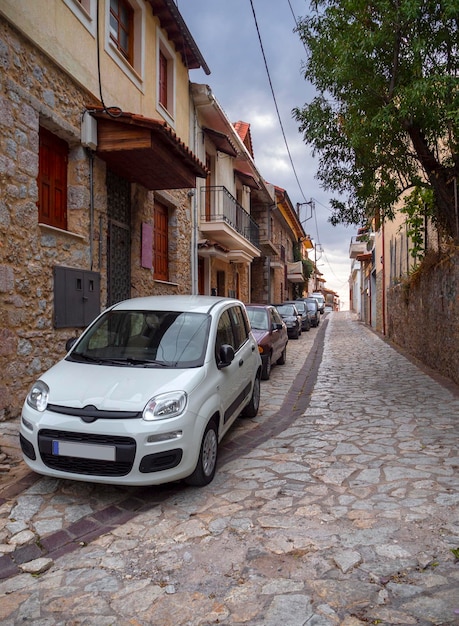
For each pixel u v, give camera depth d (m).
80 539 3.40
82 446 3.76
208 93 12.60
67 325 6.82
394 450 5.12
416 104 6.53
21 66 5.87
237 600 2.66
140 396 3.93
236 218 16.38
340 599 2.63
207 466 4.30
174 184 9.41
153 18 9.98
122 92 8.61
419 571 2.88
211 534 3.41
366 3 6.88
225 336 5.44
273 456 5.05
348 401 7.69
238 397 5.52
